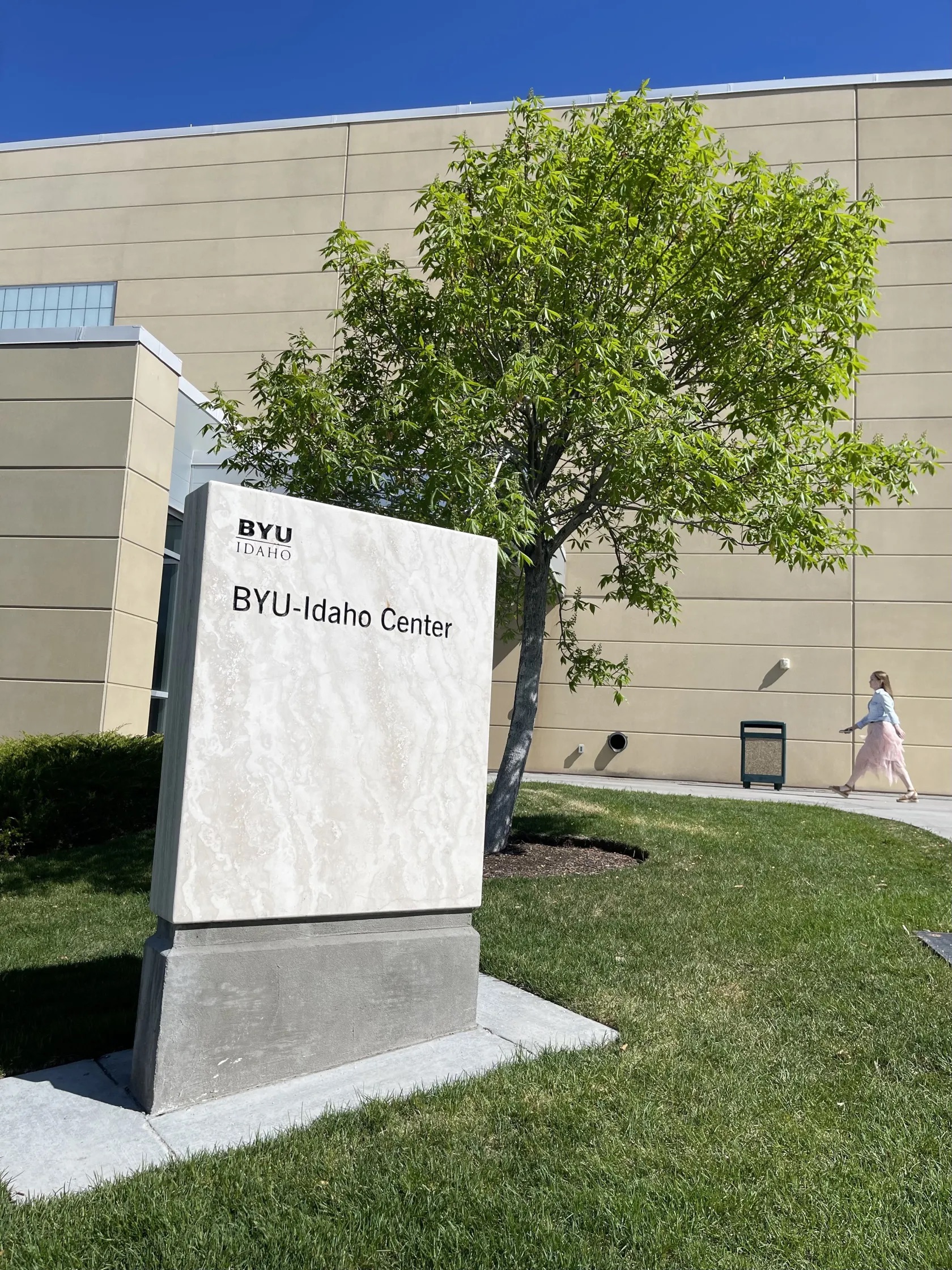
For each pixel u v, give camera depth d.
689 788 15.73
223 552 3.69
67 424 11.18
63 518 11.02
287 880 3.76
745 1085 3.54
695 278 8.05
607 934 5.64
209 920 3.56
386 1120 3.27
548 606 10.71
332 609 3.98
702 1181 2.86
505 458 8.23
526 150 8.52
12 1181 2.88
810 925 5.86
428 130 18.95
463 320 7.75
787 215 7.96
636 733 17.67
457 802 4.32
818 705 17.06
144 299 19.45
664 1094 3.46
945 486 16.92
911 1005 4.40
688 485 7.18
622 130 8.30
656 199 8.12
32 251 20.00
